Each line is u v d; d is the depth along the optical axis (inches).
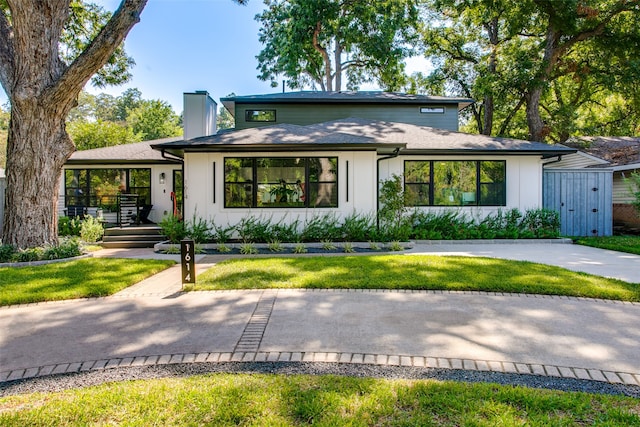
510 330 158.9
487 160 487.2
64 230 505.4
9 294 210.2
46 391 110.9
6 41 352.5
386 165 482.0
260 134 447.8
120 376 120.3
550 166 681.6
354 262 303.6
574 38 754.8
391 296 211.5
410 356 133.9
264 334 155.5
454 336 152.2
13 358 133.6
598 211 518.0
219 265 298.0
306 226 434.0
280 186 434.3
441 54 980.6
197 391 106.7
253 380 114.3
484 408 97.6
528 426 89.9
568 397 104.0
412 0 936.3
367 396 103.9
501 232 455.8
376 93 709.9
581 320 171.0
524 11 759.1
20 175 341.7
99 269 282.2
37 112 340.5
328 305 195.3
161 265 302.0
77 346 143.9
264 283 236.7
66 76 331.0
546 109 930.1
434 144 472.4
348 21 922.7
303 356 134.3
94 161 570.3
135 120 1700.3
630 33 738.8
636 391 110.6
